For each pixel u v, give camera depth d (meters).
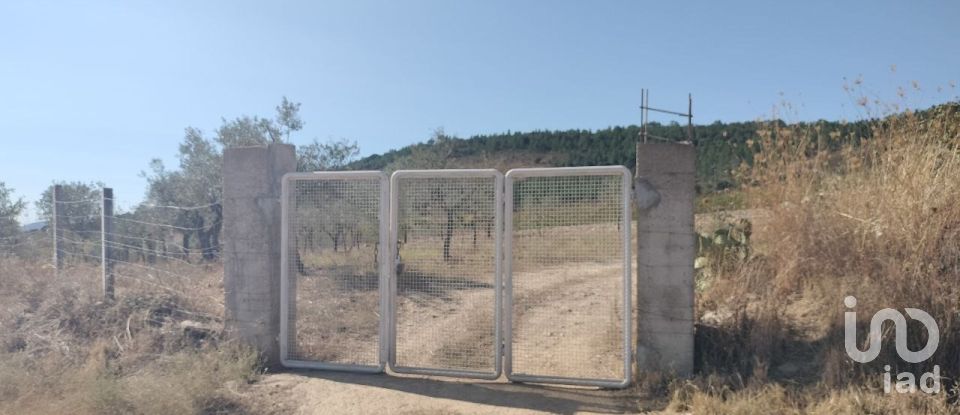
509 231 5.70
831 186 6.86
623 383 5.44
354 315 7.14
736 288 6.69
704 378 5.32
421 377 5.95
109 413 4.95
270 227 6.35
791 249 6.63
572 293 6.91
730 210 8.47
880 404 4.52
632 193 5.80
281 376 6.02
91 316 7.36
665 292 5.42
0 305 7.93
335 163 14.68
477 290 6.67
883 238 5.80
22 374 5.80
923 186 5.88
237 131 13.77
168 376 5.54
